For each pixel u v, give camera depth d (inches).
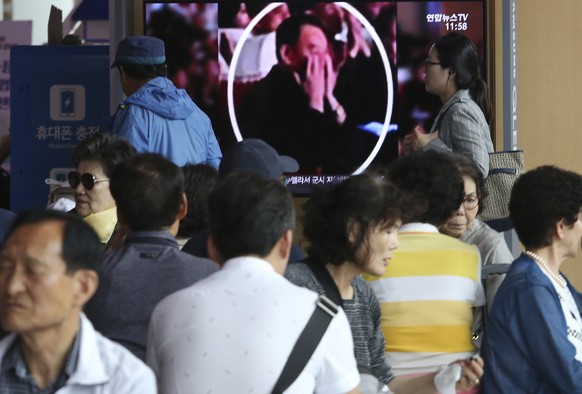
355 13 633.0
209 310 275.0
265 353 272.1
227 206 283.4
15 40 824.9
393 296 361.1
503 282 371.6
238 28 631.2
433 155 382.9
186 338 274.2
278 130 634.2
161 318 279.4
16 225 247.9
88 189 447.2
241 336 272.7
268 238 283.0
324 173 634.8
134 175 324.2
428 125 635.5
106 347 250.4
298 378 274.1
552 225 371.2
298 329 275.0
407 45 634.2
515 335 362.6
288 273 325.4
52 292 242.8
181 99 540.7
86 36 842.8
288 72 633.0
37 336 245.4
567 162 671.8
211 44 630.5
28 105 684.1
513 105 633.6
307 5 633.0
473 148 531.5
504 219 535.8
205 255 361.7
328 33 633.6
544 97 670.5
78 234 247.1
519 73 669.3
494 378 365.4
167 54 629.9
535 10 668.1
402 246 368.2
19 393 248.4
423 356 359.6
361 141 636.1
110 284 314.0
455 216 422.3
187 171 391.5
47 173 685.3
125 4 629.3
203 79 631.2
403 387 348.5
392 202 324.2
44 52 685.3
